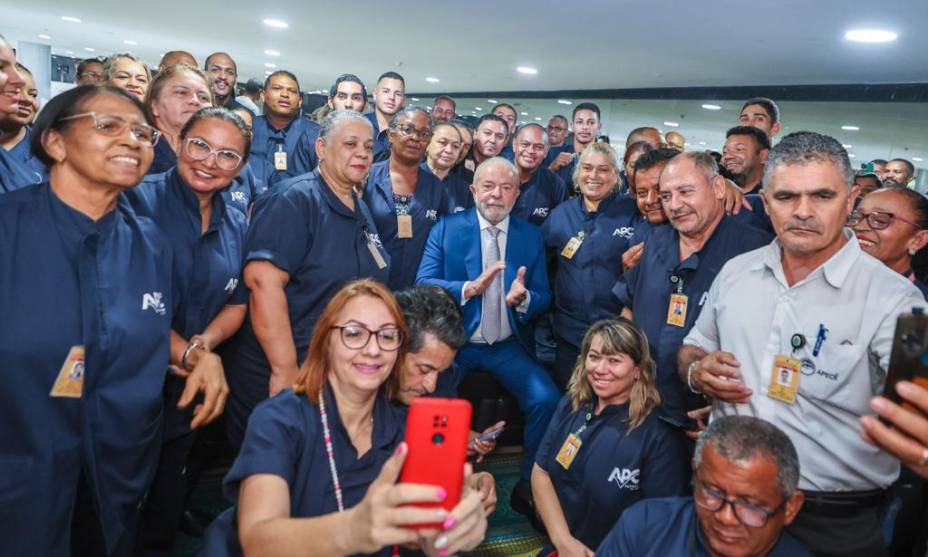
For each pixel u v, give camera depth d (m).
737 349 1.61
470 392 3.21
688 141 7.20
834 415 1.46
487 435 1.75
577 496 2.16
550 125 6.65
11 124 2.26
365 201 3.22
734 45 4.22
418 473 0.96
